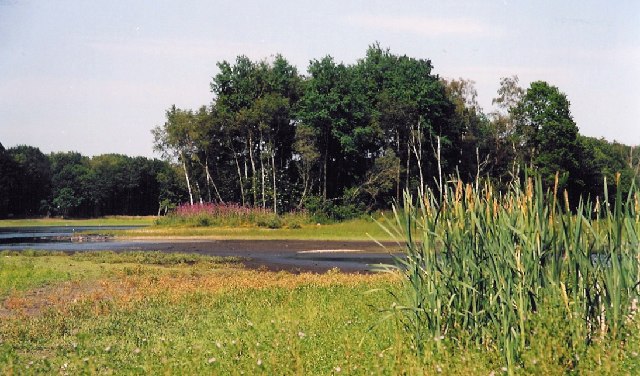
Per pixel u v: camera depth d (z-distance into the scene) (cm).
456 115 6425
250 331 1075
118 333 1178
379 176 6019
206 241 4016
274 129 6228
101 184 9862
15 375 862
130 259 2689
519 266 841
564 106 5972
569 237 858
